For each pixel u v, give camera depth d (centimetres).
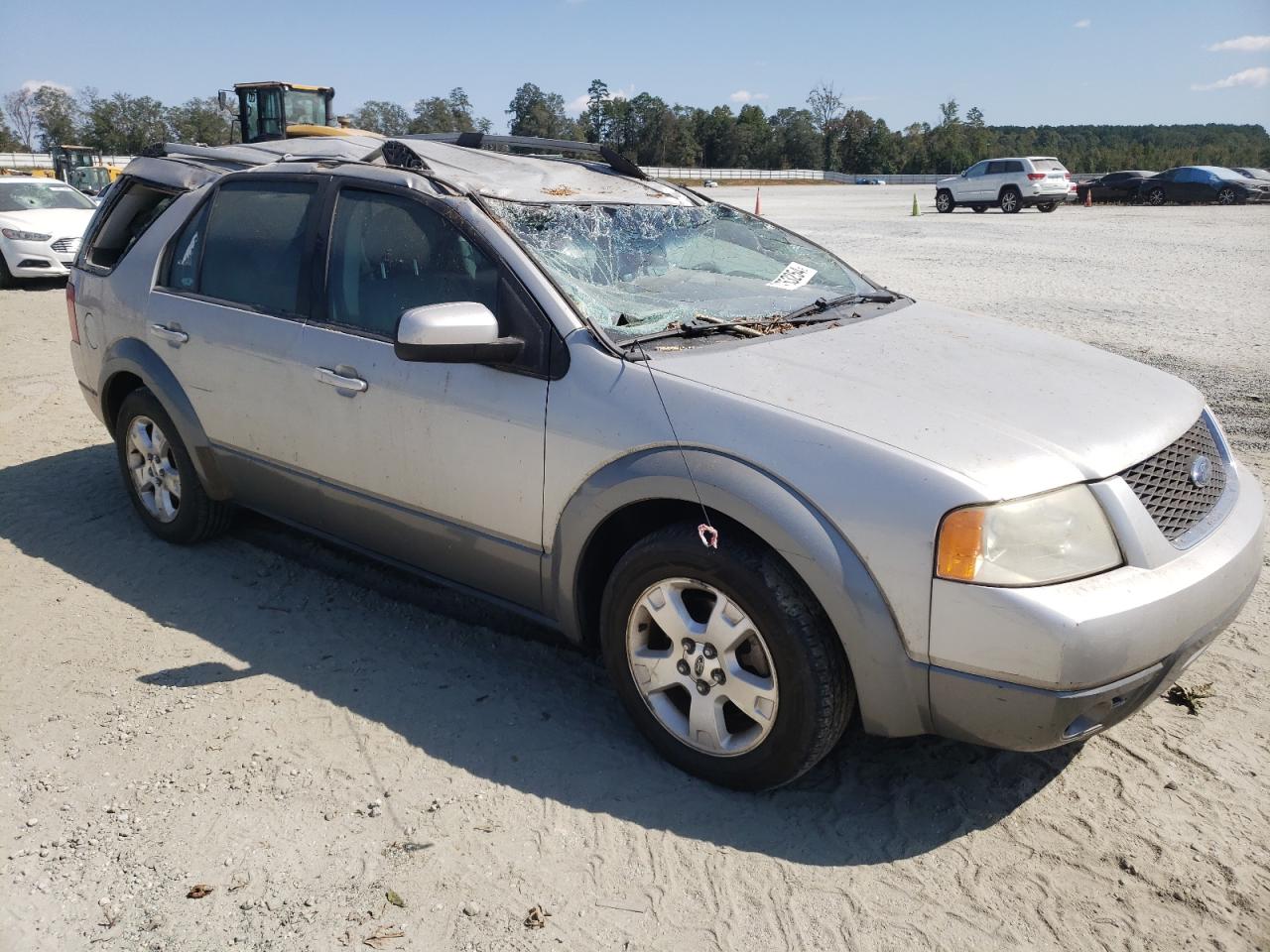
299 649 376
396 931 240
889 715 262
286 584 433
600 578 324
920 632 249
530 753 311
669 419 283
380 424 351
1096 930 241
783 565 267
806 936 239
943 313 382
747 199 4462
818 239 2122
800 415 270
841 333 335
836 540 255
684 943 237
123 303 457
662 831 275
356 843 270
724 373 291
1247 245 1886
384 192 361
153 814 282
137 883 257
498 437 318
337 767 303
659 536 289
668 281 361
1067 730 246
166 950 235
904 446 257
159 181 470
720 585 274
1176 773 300
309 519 403
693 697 291
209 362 412
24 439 660
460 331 297
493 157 415
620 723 329
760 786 286
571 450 301
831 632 265
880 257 1739
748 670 282
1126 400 297
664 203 398
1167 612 248
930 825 279
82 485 564
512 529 324
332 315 370
